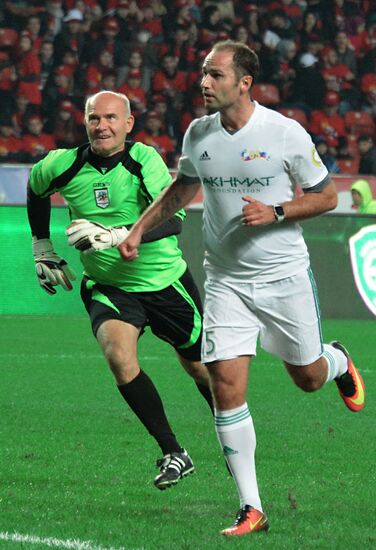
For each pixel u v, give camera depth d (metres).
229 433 10.23
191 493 11.73
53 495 11.40
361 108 47.28
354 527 10.15
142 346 27.55
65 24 44.91
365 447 14.95
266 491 11.88
